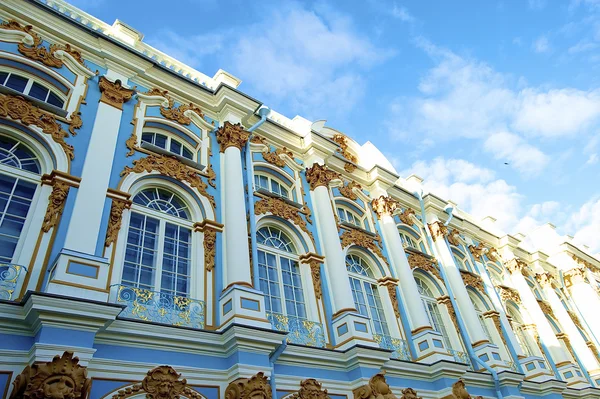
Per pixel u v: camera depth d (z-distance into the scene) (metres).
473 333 14.73
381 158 18.31
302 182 13.93
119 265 8.30
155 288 8.68
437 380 11.59
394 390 10.64
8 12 9.91
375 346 10.37
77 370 5.98
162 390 7.04
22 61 9.50
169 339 7.54
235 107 12.77
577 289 23.11
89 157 8.84
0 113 8.35
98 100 10.16
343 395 9.51
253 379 7.66
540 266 22.39
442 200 18.88
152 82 11.80
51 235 7.66
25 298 6.25
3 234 7.45
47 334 6.14
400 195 17.58
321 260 12.11
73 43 10.63
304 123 15.46
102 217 8.47
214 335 8.09
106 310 6.66
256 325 8.41
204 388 7.62
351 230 14.09
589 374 18.70
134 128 10.45
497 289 18.84
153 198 10.05
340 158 15.80
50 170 8.50
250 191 11.40
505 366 13.88
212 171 11.29
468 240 19.86
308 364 9.43
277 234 12.20
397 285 13.84
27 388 5.56
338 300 11.28
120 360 6.96
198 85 12.46
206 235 9.93
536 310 18.89
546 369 15.78
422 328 12.70
